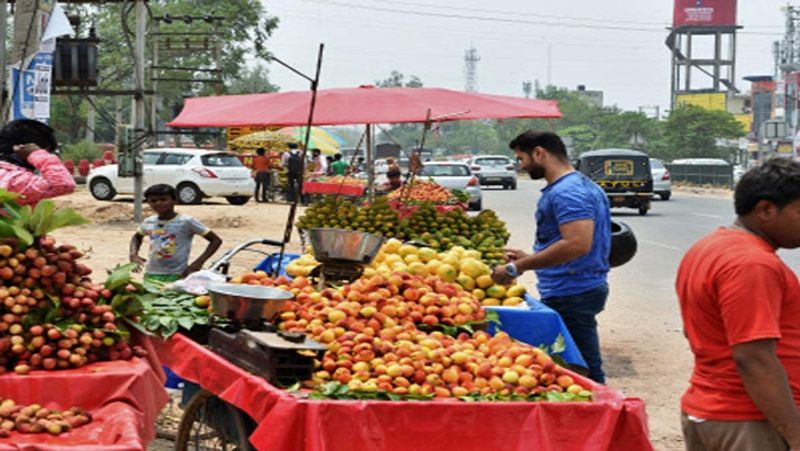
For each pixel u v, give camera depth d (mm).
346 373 5430
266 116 9836
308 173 36438
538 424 5012
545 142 7281
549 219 7277
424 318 6535
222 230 23500
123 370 5012
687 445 4484
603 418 5051
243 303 5793
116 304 5508
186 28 59031
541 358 5594
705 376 4336
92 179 31297
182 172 31266
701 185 63781
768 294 4090
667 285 16453
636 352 11164
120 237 21109
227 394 5441
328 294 6508
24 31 13797
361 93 10195
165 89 59500
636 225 28906
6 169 6820
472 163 50250
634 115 104625
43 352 5000
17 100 13742
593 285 7371
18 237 5137
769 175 4211
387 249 8062
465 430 5016
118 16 55250
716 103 118312
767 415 4090
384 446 4945
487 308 7074
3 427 4387
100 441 4352
